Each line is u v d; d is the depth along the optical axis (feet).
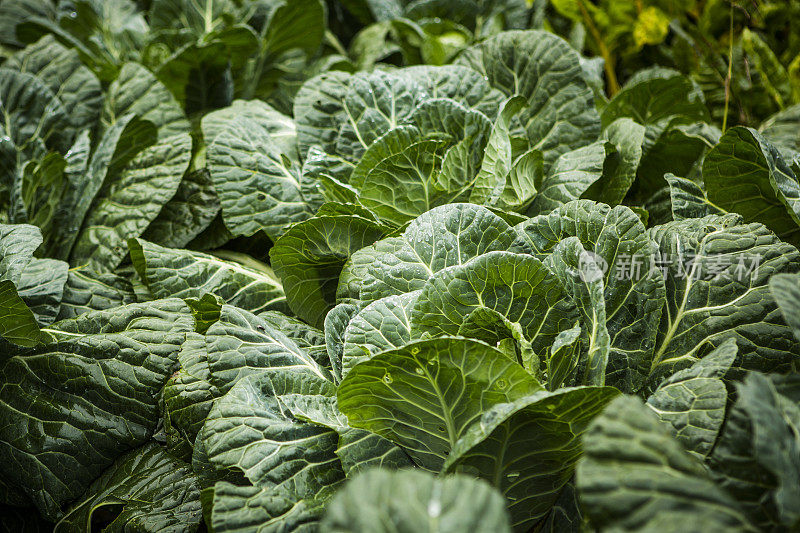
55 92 8.53
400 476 5.95
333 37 10.56
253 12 9.77
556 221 7.05
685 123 8.23
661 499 5.91
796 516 5.96
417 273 6.93
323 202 7.66
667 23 9.33
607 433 6.02
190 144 8.08
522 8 10.64
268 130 8.18
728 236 7.01
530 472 6.54
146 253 7.63
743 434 6.24
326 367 7.15
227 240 8.04
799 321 6.21
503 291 6.68
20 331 7.22
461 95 7.95
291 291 7.52
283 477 6.66
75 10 10.37
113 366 7.27
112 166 8.29
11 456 7.27
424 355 6.35
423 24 10.14
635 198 8.30
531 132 7.96
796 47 9.32
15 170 8.24
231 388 6.90
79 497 7.23
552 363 6.57
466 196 7.46
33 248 7.44
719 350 6.64
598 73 9.07
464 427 6.52
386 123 7.80
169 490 7.04
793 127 8.47
